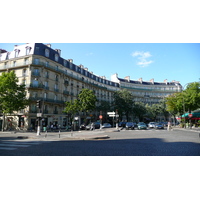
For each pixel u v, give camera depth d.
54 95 41.31
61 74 43.91
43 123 37.34
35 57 37.66
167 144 11.17
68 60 50.44
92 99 39.03
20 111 36.50
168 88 87.06
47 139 14.73
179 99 41.44
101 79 66.12
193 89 39.53
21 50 39.41
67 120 45.03
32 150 8.98
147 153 8.11
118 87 74.50
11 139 15.15
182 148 9.50
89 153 8.16
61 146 10.44
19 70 38.16
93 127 33.22
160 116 81.31
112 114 31.69
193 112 37.81
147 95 82.75
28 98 35.78
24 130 34.28
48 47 41.59
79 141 13.29
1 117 38.31
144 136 17.25
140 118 72.56
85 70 56.25
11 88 32.22
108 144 11.35
